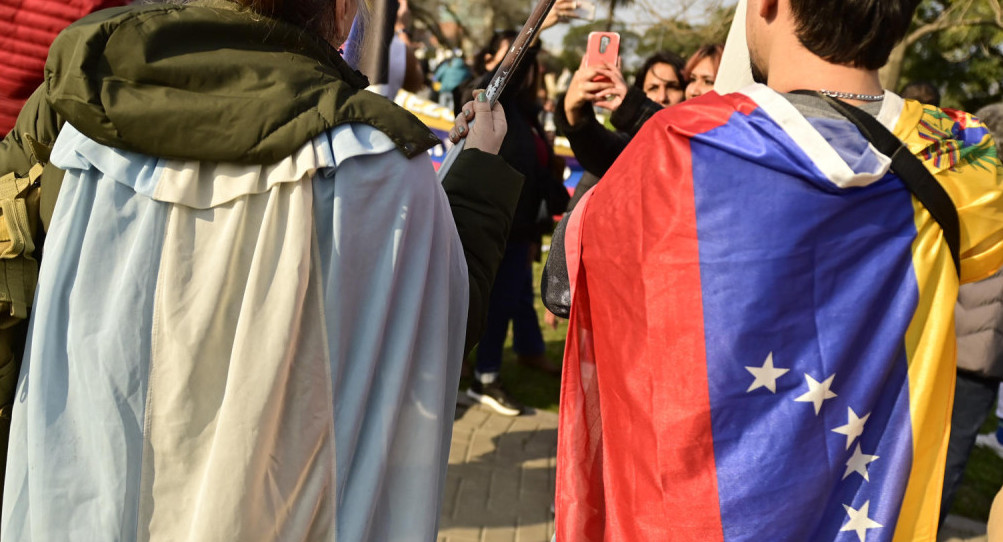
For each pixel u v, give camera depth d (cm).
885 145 111
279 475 101
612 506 127
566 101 236
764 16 122
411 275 106
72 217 103
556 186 412
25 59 178
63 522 101
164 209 100
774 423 113
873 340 114
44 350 102
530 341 491
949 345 117
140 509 101
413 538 109
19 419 108
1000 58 1541
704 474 115
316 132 99
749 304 112
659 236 117
